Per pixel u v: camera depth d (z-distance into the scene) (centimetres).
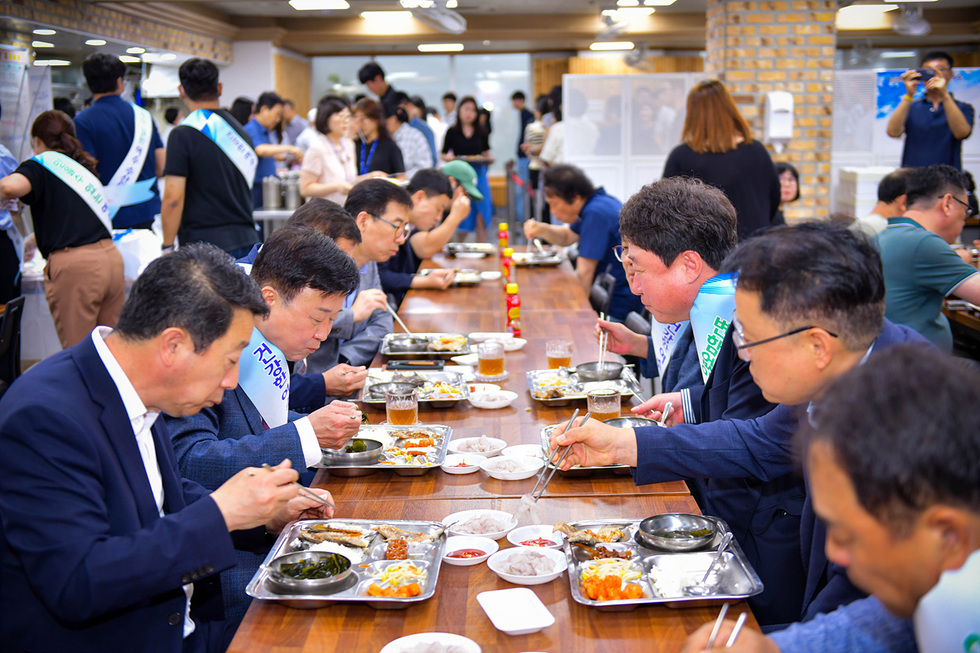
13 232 484
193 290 135
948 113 602
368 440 207
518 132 1398
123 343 138
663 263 199
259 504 136
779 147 672
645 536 153
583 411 242
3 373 336
